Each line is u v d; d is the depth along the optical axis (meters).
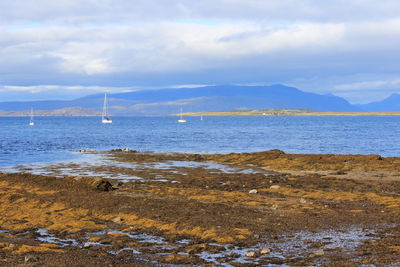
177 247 16.08
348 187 31.94
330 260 14.33
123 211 21.73
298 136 112.19
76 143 85.88
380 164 45.00
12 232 18.19
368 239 17.16
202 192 28.44
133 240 17.00
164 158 54.75
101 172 41.75
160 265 13.88
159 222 19.61
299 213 21.97
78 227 19.00
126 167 46.00
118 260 14.27
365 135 116.12
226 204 24.30
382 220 20.64
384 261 14.02
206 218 20.33
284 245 16.34
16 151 66.12
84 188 28.11
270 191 29.58
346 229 18.88
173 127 184.75
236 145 82.44
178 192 28.31
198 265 13.92
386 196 27.89
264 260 14.42
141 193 27.80
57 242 16.72
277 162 47.88
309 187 32.09
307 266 13.71
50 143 84.94
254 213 21.77
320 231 18.50
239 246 16.27
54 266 13.40
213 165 48.22
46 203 23.47
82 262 13.87
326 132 133.38
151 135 118.25
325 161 47.50
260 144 84.81
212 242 16.83
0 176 31.31
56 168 45.03
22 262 13.72
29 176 31.56
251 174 40.00
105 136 112.94
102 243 16.61
